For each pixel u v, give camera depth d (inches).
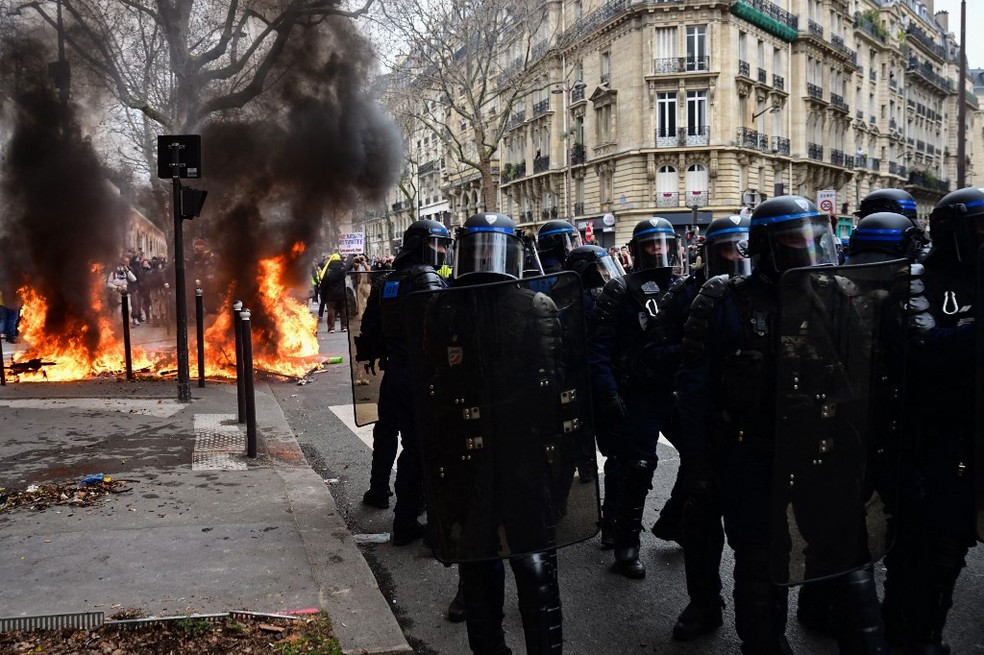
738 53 1462.8
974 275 113.5
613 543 173.2
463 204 2237.9
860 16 1952.5
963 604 143.1
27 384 362.0
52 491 188.1
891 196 171.5
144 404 306.8
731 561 164.6
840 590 100.7
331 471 234.1
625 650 127.8
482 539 101.8
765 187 1547.7
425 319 102.7
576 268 178.4
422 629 134.4
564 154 1686.8
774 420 96.0
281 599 130.8
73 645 115.2
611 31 1489.9
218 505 180.5
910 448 115.5
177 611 124.4
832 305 94.9
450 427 102.0
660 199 1450.5
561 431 103.0
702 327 106.0
